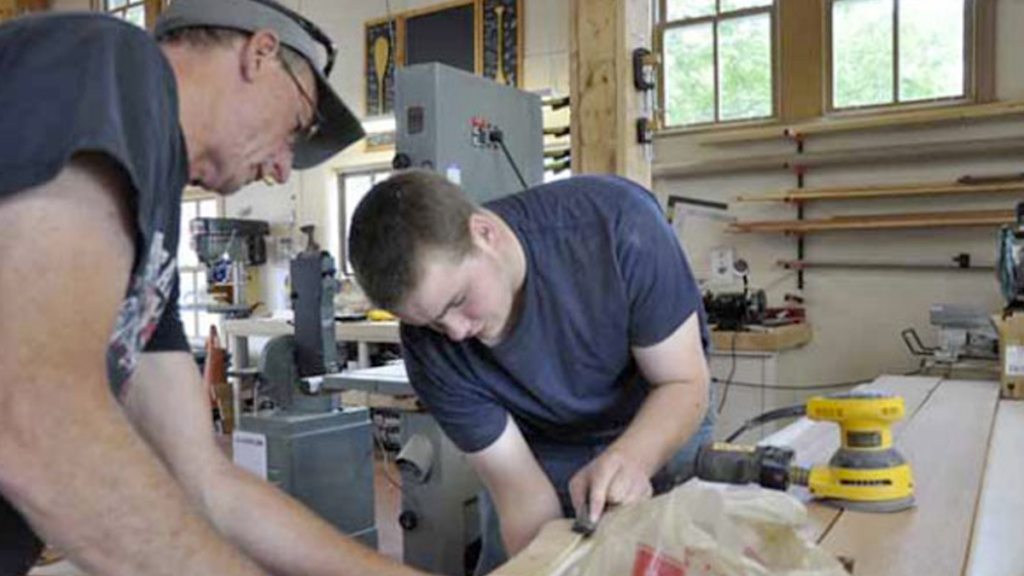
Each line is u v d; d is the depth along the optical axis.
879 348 4.82
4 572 0.83
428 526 2.62
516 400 1.42
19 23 0.71
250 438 2.76
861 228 4.79
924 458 1.63
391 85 6.39
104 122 0.66
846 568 1.01
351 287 6.08
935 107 4.67
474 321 1.21
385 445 4.76
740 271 5.16
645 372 1.39
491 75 5.89
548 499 1.40
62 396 0.62
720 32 5.31
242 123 0.97
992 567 1.25
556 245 1.34
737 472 1.38
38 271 0.62
